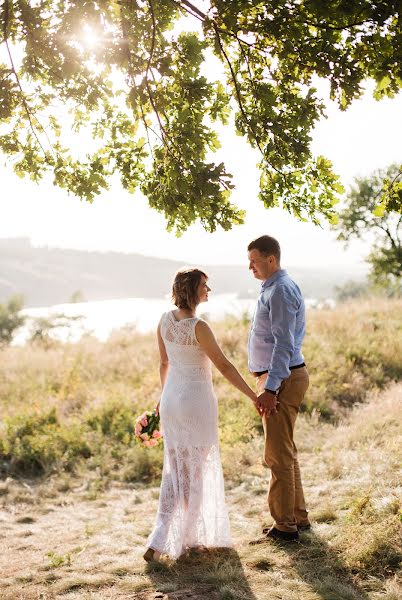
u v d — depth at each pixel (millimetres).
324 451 6465
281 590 3312
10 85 3906
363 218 15352
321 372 9375
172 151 3580
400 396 7410
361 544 3627
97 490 6082
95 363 12086
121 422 7730
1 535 4867
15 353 14953
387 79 3260
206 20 3539
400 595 3104
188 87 3529
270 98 3576
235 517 4840
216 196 3443
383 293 16344
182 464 3932
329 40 3281
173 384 4004
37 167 4195
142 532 4676
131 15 3418
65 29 3416
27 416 7977
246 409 7965
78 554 4238
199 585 3494
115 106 3982
